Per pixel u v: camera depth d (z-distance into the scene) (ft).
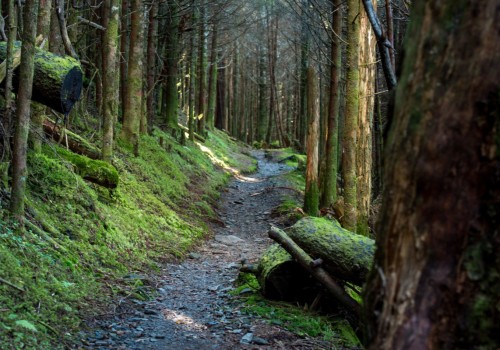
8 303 12.65
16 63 19.06
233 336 15.76
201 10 60.75
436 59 5.16
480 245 4.99
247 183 67.67
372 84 30.53
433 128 5.14
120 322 15.85
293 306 19.25
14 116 20.17
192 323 16.83
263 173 81.15
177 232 32.01
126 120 40.16
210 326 16.65
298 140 122.31
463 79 5.00
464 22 5.01
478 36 4.94
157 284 21.48
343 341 16.55
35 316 13.11
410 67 5.49
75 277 17.54
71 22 32.07
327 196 36.60
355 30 23.95
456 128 5.03
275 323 17.13
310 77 41.06
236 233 40.29
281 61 126.31
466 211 5.03
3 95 20.35
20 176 17.06
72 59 19.89
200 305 19.22
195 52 71.61
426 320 5.16
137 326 15.80
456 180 5.05
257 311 18.24
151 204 33.17
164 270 24.54
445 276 5.11
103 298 17.33
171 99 64.85
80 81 20.01
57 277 16.48
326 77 36.52
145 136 46.88
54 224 20.20
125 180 32.94
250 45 141.90
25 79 16.71
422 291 5.19
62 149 26.27
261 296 20.18
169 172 44.70
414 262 5.28
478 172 4.98
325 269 17.90
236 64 139.85
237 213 48.11
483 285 4.97
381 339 5.50
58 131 28.02
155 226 30.27
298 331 16.66
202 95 83.61
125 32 47.16
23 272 14.65
